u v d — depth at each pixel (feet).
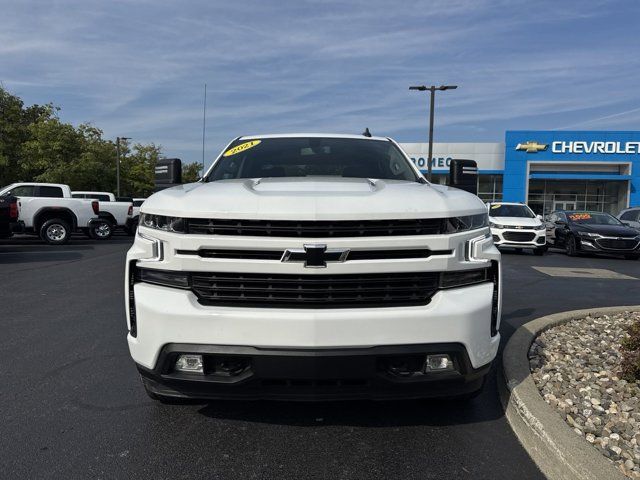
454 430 10.43
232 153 14.33
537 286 29.27
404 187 10.39
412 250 8.91
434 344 8.79
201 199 9.07
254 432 10.21
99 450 9.46
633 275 35.19
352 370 8.64
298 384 8.86
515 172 126.11
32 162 98.73
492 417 11.07
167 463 9.02
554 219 58.23
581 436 9.20
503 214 53.88
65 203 56.03
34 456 9.23
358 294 8.86
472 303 9.08
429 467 9.00
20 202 53.98
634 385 12.08
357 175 13.00
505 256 49.37
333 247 8.61
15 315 20.16
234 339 8.61
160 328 8.82
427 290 9.04
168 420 10.73
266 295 8.85
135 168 159.22
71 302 22.75
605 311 20.36
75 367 14.03
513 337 15.52
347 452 9.46
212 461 9.11
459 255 9.13
